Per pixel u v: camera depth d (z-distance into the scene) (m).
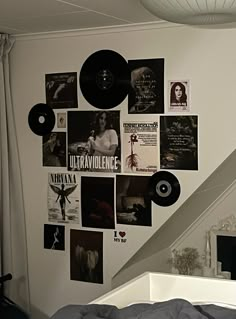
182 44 2.75
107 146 3.01
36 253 3.33
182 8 1.76
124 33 2.89
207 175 2.75
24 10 2.42
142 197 2.93
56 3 2.27
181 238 3.49
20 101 3.27
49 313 3.32
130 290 1.86
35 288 3.35
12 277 3.36
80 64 3.04
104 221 3.06
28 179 3.31
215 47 2.67
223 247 3.33
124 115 2.94
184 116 2.78
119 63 2.92
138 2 2.26
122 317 1.46
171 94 2.80
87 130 3.06
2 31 3.06
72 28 2.96
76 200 3.14
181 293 1.95
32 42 3.19
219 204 3.35
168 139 2.83
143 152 2.91
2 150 3.25
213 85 2.70
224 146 2.70
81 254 3.16
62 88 3.12
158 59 2.81
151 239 2.98
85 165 3.09
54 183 3.21
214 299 1.90
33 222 3.32
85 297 3.18
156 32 2.80
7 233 3.30
